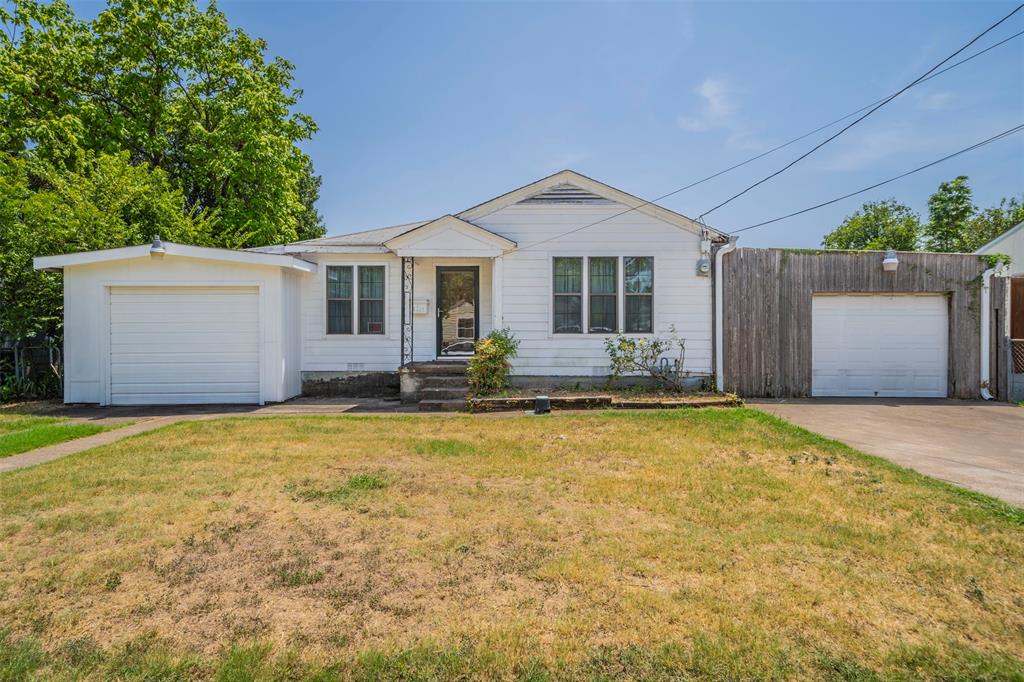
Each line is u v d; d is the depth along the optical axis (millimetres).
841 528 3643
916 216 35688
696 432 6770
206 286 10461
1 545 3436
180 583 2953
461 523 3793
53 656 2293
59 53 15438
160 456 5719
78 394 10367
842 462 5387
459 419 8023
